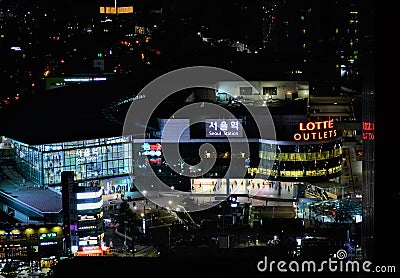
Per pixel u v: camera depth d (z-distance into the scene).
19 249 141.00
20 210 176.00
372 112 61.00
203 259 52.25
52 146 199.38
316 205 149.00
